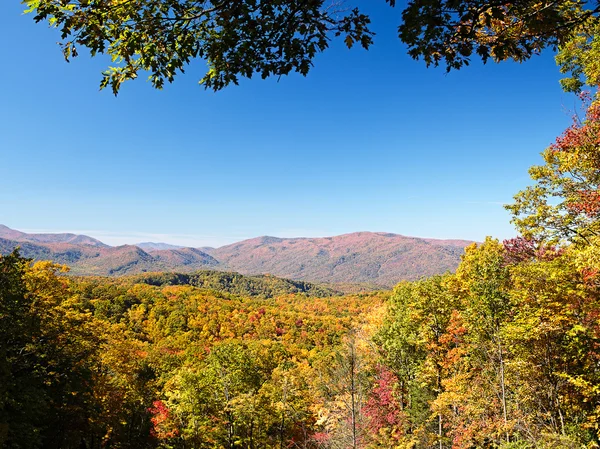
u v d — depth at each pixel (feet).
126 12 14.12
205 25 15.05
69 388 51.83
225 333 283.79
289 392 90.58
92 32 14.11
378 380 87.86
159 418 85.56
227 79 15.83
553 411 50.34
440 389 67.82
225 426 85.46
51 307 57.06
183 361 164.04
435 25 12.45
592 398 46.03
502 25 14.48
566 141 44.70
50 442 54.08
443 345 68.64
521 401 53.21
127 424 79.51
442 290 74.28
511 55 14.52
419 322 74.59
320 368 124.47
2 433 34.09
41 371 48.93
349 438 68.44
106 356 74.79
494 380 59.67
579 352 44.62
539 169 48.88
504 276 56.34
